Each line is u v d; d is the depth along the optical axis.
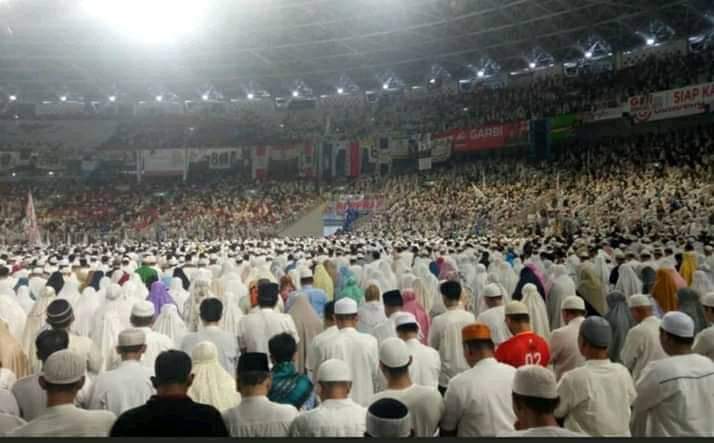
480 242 23.08
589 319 5.05
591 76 42.88
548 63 48.47
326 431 4.32
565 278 11.15
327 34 49.12
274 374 5.43
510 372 5.04
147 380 5.46
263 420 4.48
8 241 47.88
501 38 45.78
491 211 35.16
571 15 40.75
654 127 36.72
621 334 8.09
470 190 39.59
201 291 10.10
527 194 35.25
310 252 20.56
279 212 48.31
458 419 4.92
